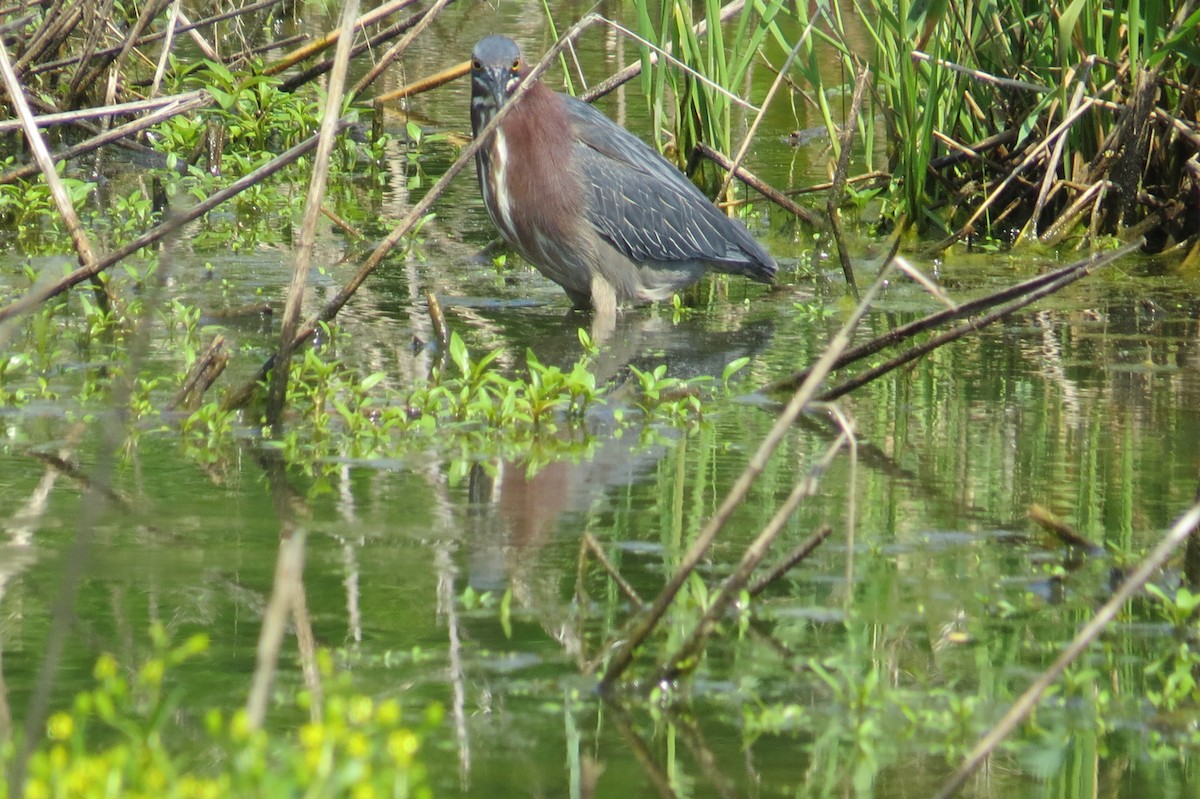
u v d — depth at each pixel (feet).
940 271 51.08
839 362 34.96
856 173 62.75
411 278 49.01
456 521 27.94
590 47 85.20
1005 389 37.93
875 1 55.21
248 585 24.67
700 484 30.40
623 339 42.91
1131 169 53.16
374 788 14.15
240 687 21.01
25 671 21.18
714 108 56.90
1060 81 52.85
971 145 58.08
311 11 94.32
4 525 26.89
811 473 22.02
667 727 20.68
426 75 79.66
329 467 30.96
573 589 24.93
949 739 20.63
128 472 30.19
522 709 20.93
